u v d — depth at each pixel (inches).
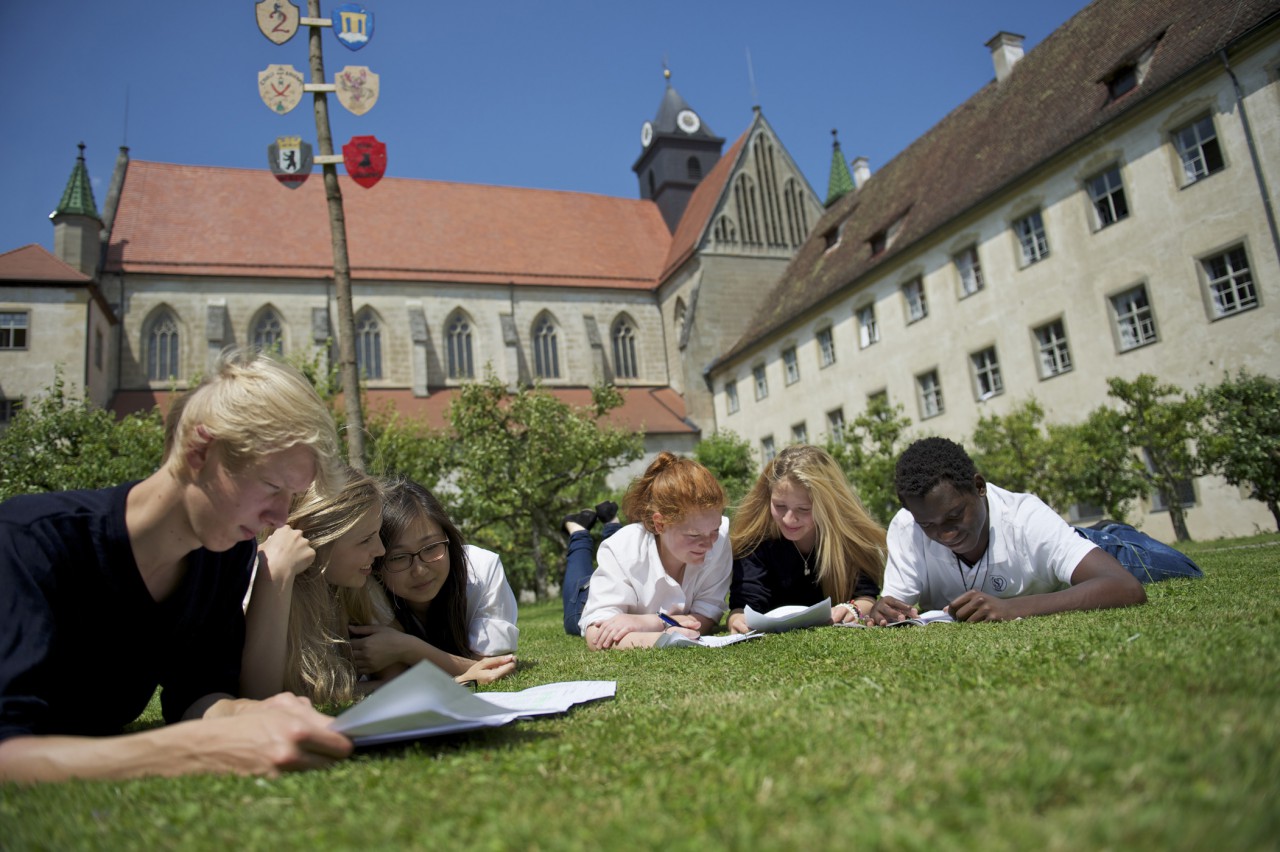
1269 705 53.1
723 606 195.9
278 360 76.7
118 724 88.4
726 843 38.3
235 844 46.5
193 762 64.9
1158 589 157.8
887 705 70.8
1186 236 708.7
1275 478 569.0
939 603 169.6
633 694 97.3
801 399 1256.8
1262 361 652.7
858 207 1300.4
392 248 1476.4
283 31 398.6
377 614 147.3
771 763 52.6
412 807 51.1
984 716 60.5
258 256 1375.5
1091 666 77.6
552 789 52.9
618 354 1574.8
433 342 1429.6
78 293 1111.6
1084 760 45.0
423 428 1087.6
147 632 83.8
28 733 68.7
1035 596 138.3
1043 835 34.5
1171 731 49.1
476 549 175.8
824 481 182.2
